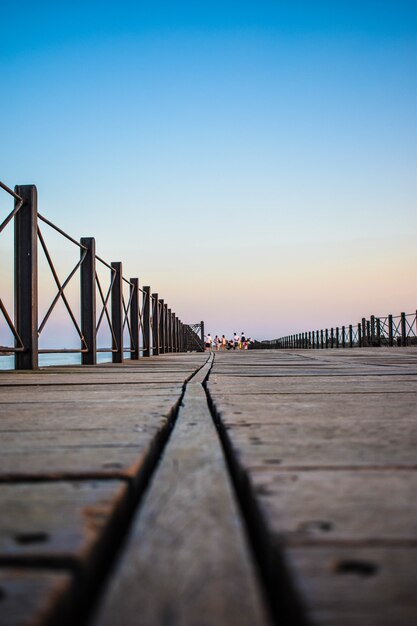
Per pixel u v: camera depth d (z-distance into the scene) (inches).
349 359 350.9
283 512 32.3
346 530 29.0
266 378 167.3
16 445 56.7
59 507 33.8
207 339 1467.8
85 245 309.7
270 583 28.1
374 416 78.2
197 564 24.9
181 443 59.1
